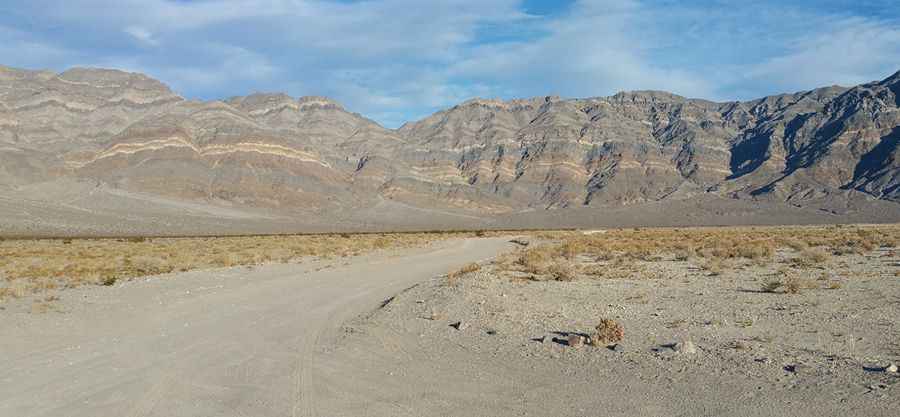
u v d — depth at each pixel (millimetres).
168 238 95875
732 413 9641
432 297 22828
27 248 57156
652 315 18078
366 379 11977
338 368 12812
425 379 11922
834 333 14844
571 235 92500
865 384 10680
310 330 17109
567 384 11398
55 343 15344
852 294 20969
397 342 15352
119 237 103375
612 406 10133
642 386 11125
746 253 37969
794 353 12953
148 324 18000
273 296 24406
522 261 38125
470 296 22234
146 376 12258
